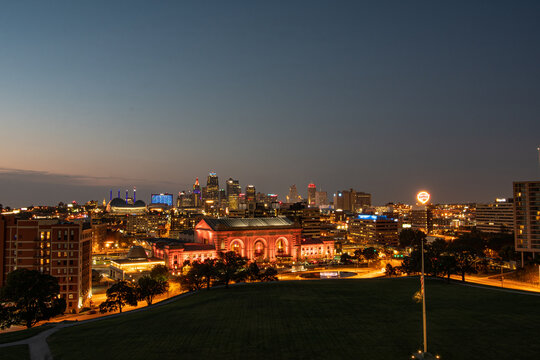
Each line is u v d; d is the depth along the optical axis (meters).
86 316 152.25
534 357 71.00
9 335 99.31
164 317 111.00
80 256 164.25
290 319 99.88
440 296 125.56
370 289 141.12
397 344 78.38
